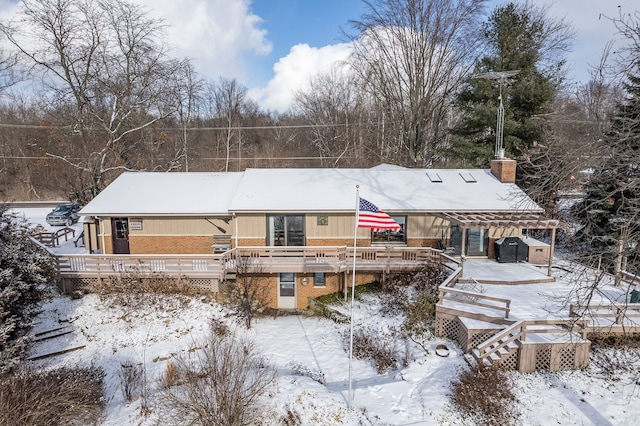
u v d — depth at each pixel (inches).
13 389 324.5
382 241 676.7
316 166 1818.4
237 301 617.9
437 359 436.5
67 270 608.1
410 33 1187.3
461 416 347.3
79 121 1050.7
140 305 580.4
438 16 1135.6
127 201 687.1
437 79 1216.8
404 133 1318.9
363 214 404.5
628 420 329.7
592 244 485.1
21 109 1764.3
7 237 451.8
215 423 318.0
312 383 412.2
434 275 590.6
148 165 1439.5
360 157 1617.9
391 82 1288.1
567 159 363.6
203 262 618.2
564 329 403.2
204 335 533.0
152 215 657.0
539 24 970.1
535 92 900.0
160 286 607.5
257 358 470.3
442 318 477.1
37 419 317.1
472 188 712.4
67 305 582.6
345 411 363.6
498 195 681.6
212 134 2096.5
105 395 400.5
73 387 360.8
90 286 614.2
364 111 1786.4
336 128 1754.4
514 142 928.9
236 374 342.0
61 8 946.7
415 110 1229.7
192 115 1898.4
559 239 828.0
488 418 340.8
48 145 1696.6
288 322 609.0
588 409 345.4
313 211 642.8
